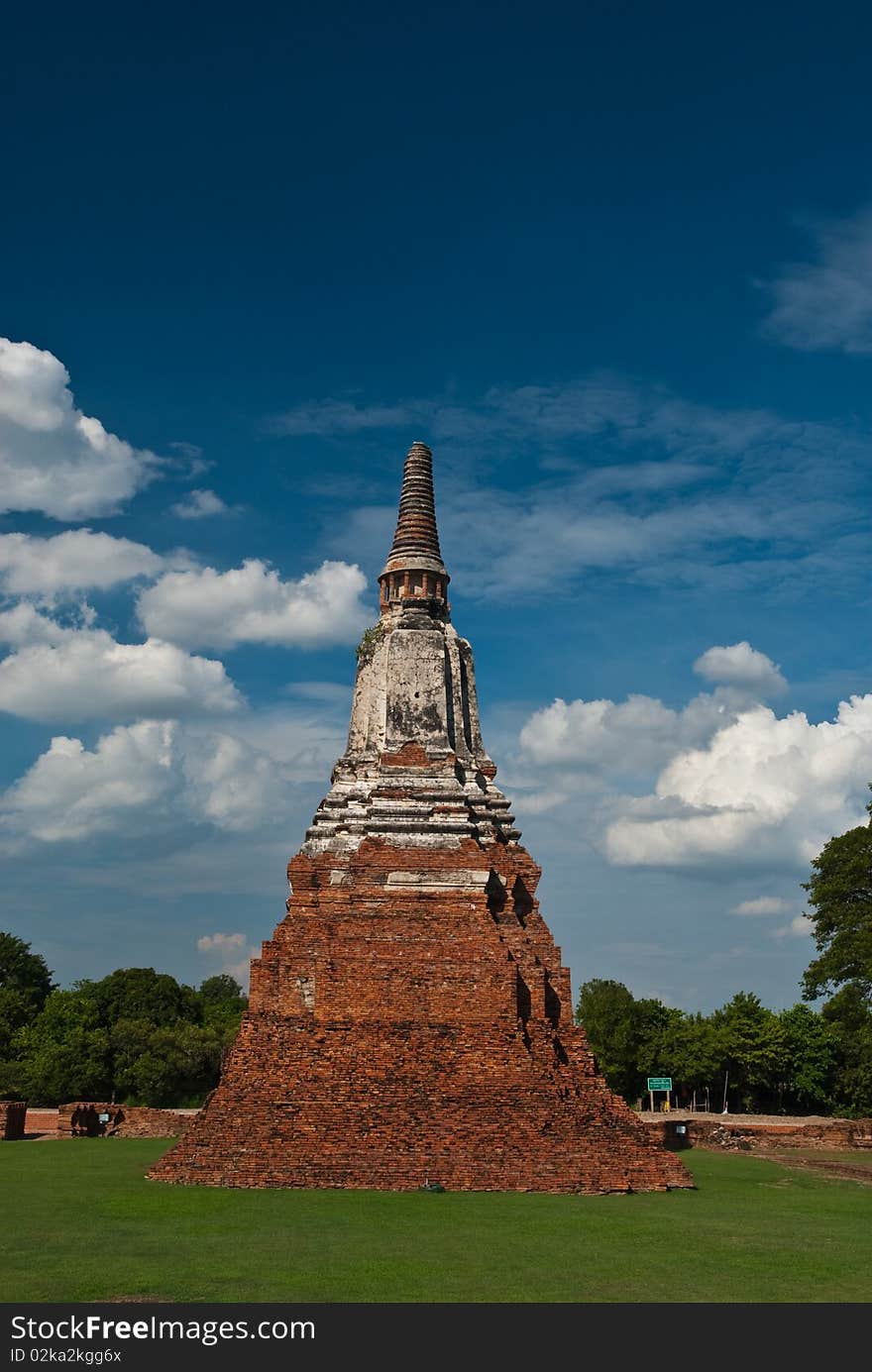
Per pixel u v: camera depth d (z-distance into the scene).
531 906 47.34
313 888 46.28
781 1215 33.03
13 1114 56.19
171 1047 83.44
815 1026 94.56
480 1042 39.78
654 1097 102.19
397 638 52.53
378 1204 32.62
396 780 48.50
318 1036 39.81
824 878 68.31
